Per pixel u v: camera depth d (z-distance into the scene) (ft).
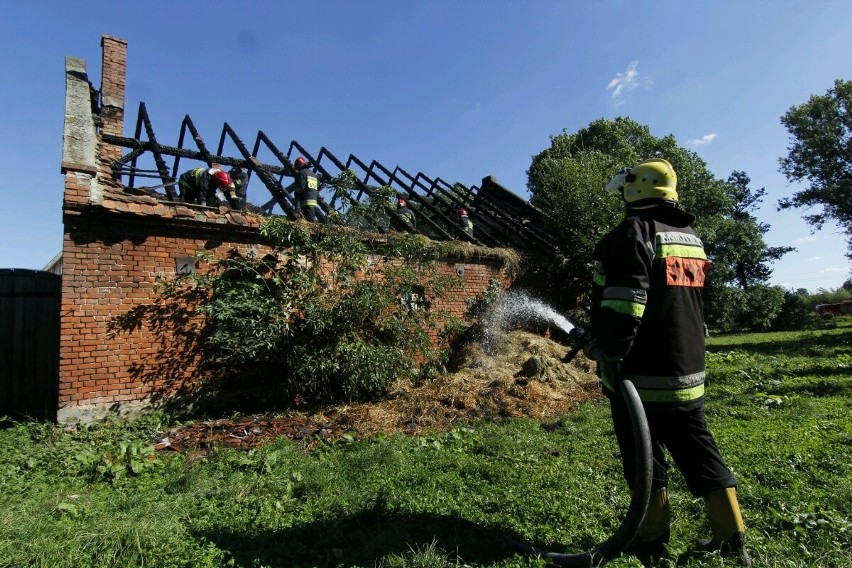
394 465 14.19
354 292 25.18
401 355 25.49
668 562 8.27
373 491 12.13
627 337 7.80
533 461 14.58
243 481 13.41
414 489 12.43
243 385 25.29
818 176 79.77
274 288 24.93
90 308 21.62
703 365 8.57
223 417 23.09
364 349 23.75
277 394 25.05
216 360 24.58
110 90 37.96
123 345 22.33
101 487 13.55
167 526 9.89
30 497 12.55
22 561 8.57
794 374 28.86
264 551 9.30
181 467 15.02
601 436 17.51
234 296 23.43
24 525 9.87
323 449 16.75
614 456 14.99
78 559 8.70
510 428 18.90
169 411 23.04
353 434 18.44
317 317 23.47
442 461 14.49
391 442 16.55
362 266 26.63
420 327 27.73
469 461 14.46
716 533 8.39
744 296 76.64
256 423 20.71
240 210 26.58
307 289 24.08
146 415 22.30
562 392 25.77
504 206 56.39
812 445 15.16
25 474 14.43
